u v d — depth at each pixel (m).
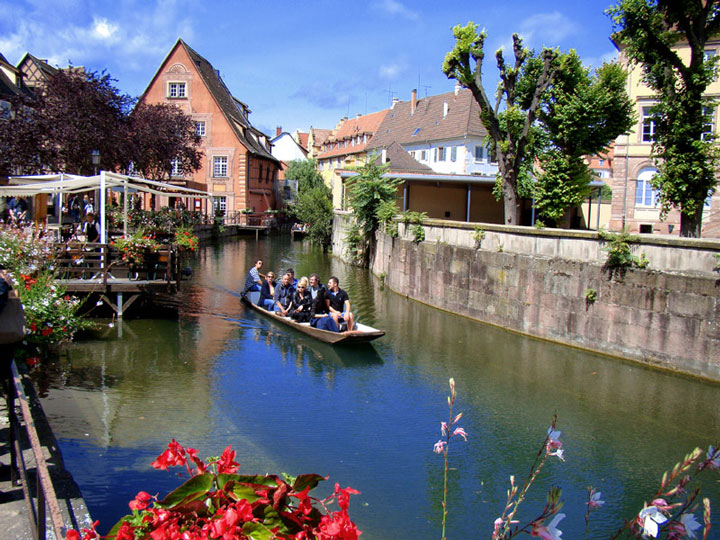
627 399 9.66
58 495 4.36
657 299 11.32
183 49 46.28
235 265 25.81
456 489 6.48
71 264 12.53
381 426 8.12
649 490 6.66
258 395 9.04
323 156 73.25
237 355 11.18
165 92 46.62
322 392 9.42
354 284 22.44
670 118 14.65
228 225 43.72
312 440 7.48
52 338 8.36
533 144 21.44
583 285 12.79
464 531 5.66
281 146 77.12
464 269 16.47
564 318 13.24
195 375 9.76
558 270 13.36
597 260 12.57
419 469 6.90
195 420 7.79
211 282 20.19
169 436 7.18
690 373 10.80
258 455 6.88
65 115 21.84
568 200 20.84
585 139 20.28
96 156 18.48
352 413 8.55
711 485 6.81
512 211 17.08
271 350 11.69
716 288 10.35
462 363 11.59
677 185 14.44
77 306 9.10
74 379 9.17
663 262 11.34
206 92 46.56
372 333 12.00
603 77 19.92
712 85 23.91
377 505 6.04
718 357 10.35
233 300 16.95
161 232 16.80
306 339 12.74
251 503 2.19
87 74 23.14
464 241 16.73
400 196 28.08
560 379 10.67
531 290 14.08
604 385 10.35
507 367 11.38
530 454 7.49
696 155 14.22
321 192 39.44
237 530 2.05
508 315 14.80
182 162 34.19
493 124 17.05
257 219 47.88
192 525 2.16
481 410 9.01
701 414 9.02
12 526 3.51
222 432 7.46
